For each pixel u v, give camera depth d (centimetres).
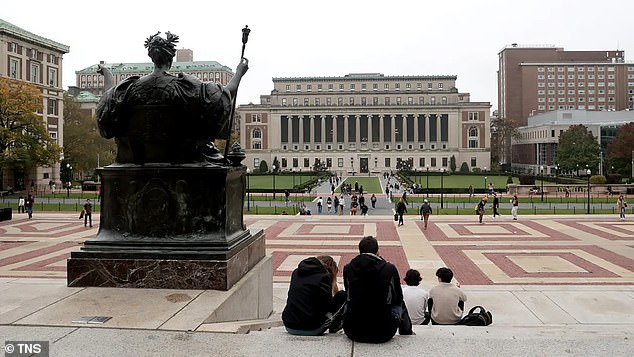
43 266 2259
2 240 3127
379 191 9006
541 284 1950
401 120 18262
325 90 18275
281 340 676
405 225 3984
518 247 2886
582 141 11800
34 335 675
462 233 3497
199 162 941
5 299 821
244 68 1013
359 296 671
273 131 17638
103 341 657
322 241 3158
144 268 877
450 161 16588
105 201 932
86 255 889
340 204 5159
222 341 664
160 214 911
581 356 627
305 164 17450
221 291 862
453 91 17638
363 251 811
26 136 7112
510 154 19012
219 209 916
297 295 751
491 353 636
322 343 669
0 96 6838
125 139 936
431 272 2222
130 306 784
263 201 6719
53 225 3956
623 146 10212
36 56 8475
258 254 1088
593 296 1731
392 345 664
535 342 671
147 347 641
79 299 817
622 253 2667
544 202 6291
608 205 5853
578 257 2553
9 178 8150
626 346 657
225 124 945
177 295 837
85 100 14100
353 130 18600
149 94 906
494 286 1908
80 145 10119
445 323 1070
